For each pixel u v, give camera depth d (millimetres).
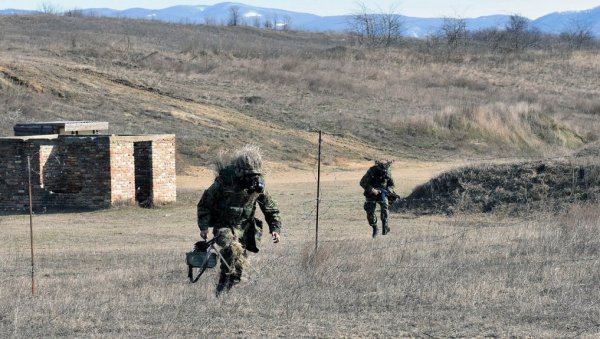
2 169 44562
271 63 113188
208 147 66000
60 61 90062
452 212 41219
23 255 27109
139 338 12867
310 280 17844
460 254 22094
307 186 55344
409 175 62031
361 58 132000
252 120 78688
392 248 23609
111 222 39625
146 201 46250
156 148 46156
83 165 44875
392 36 189125
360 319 14227
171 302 15617
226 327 13555
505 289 16750
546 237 24250
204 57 113375
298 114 83688
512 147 81188
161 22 186750
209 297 16031
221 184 16062
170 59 106750
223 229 15969
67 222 39500
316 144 73938
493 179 43188
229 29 193250
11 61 79875
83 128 49938
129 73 90188
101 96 76500
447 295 16078
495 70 135500
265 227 35281
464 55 149875
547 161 43844
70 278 20938
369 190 30984
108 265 24062
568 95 117500
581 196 39844
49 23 152250
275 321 13984
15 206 44562
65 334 13344
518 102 97625
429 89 110000
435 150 78938
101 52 102812
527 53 160750
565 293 16078
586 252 21734
